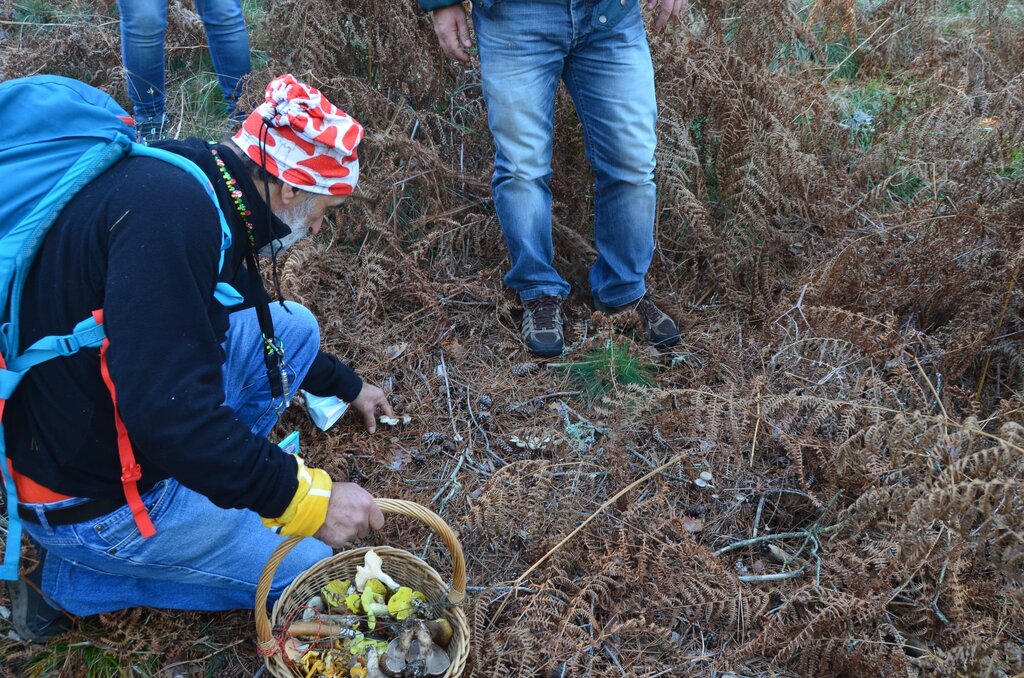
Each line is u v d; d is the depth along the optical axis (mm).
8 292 1517
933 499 2072
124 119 1573
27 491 1745
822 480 2613
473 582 2369
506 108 2816
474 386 2998
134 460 1707
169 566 1932
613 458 2551
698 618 2252
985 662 1966
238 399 2316
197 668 2145
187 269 1489
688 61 3305
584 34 2732
